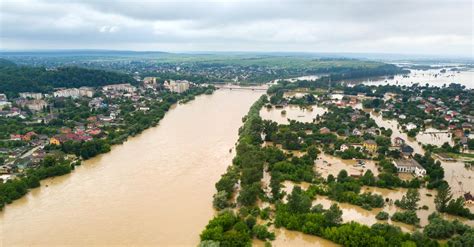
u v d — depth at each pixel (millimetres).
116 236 198000
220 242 182625
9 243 192000
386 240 185375
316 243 193625
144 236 198000
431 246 180875
